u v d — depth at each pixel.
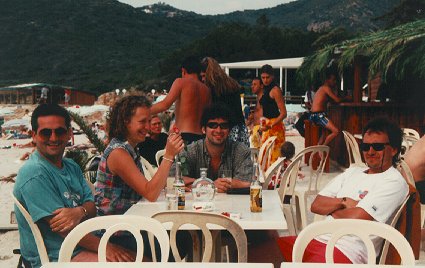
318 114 11.59
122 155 4.06
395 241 2.75
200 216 3.19
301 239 2.74
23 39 120.81
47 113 3.59
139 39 124.06
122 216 2.91
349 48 11.41
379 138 3.79
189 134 6.36
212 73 6.72
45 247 3.48
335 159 13.23
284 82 34.41
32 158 3.61
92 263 2.42
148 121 4.24
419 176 5.27
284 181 5.54
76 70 107.94
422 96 11.89
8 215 7.66
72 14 129.62
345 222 2.80
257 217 3.72
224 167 4.79
